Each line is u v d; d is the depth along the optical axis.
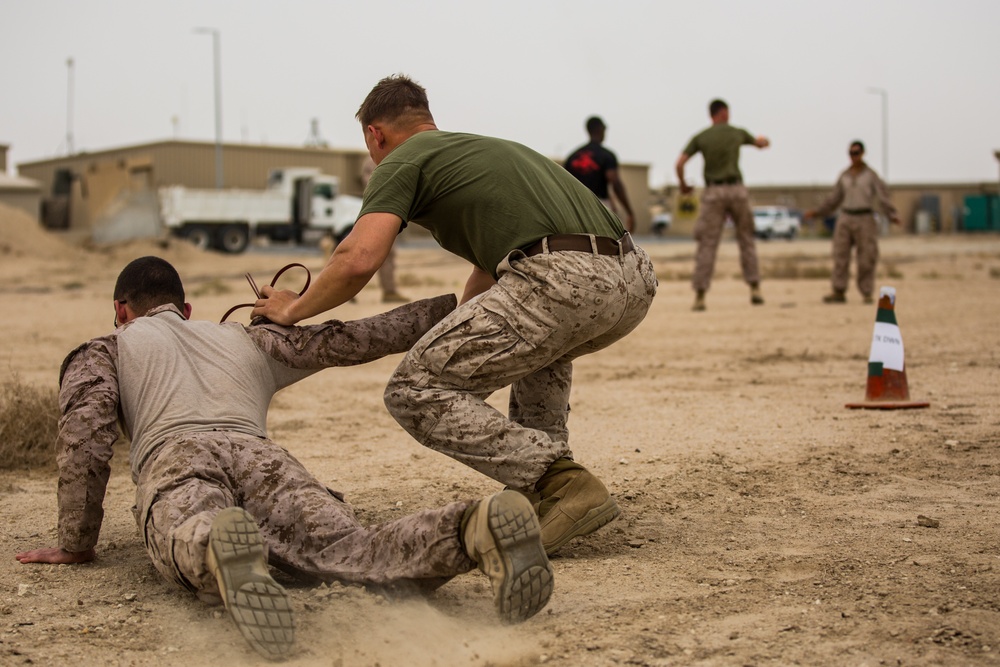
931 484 4.58
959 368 8.09
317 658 2.72
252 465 3.28
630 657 2.69
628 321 3.63
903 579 3.25
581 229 3.51
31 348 10.07
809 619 2.93
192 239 39.31
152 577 3.46
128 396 3.45
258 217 40.62
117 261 32.22
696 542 3.78
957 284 18.11
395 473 5.04
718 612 3.01
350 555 3.14
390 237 3.52
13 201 46.56
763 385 7.61
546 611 3.07
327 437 5.98
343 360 3.63
